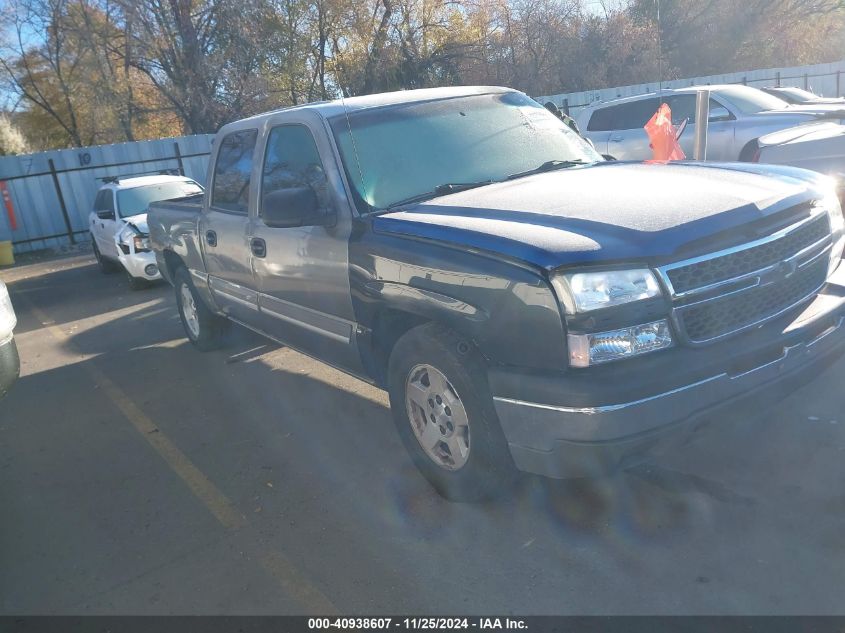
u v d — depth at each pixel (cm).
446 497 376
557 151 471
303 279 445
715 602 284
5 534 402
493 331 316
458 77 2962
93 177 1955
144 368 686
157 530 388
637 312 295
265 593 323
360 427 491
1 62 2847
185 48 2402
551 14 3002
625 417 288
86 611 324
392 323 391
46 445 525
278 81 2667
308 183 438
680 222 312
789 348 325
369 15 2808
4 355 421
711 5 3428
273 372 625
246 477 437
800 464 374
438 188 414
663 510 350
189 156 2056
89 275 1376
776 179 372
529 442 311
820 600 277
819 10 3519
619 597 294
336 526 371
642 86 2308
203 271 610
